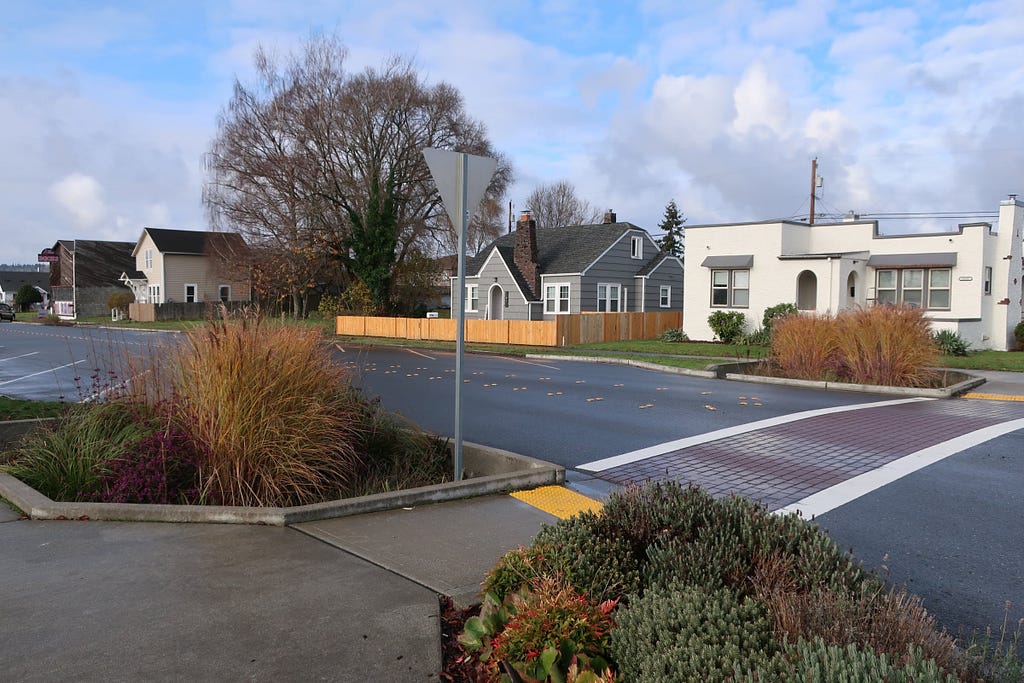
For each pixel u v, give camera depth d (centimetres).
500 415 1129
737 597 320
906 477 738
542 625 300
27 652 333
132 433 675
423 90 3859
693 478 740
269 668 324
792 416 1112
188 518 546
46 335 3400
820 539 370
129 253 6581
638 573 363
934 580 470
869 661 237
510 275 3662
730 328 2688
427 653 341
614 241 3606
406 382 1573
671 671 264
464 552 488
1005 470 767
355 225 3844
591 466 797
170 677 313
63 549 479
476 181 680
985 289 2488
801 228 2752
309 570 447
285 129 3625
